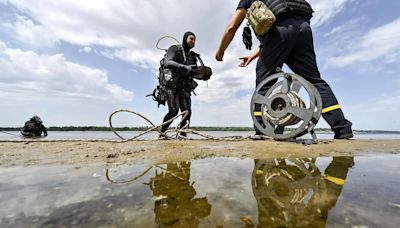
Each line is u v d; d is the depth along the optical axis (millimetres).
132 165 1741
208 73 5094
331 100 3506
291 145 2803
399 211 792
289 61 3715
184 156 2113
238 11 3607
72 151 2467
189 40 5438
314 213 780
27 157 2115
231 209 825
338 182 1183
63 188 1127
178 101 5168
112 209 844
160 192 1044
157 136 4805
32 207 877
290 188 1081
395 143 3012
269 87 3527
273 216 764
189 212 803
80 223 736
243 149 2494
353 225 690
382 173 1391
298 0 3355
